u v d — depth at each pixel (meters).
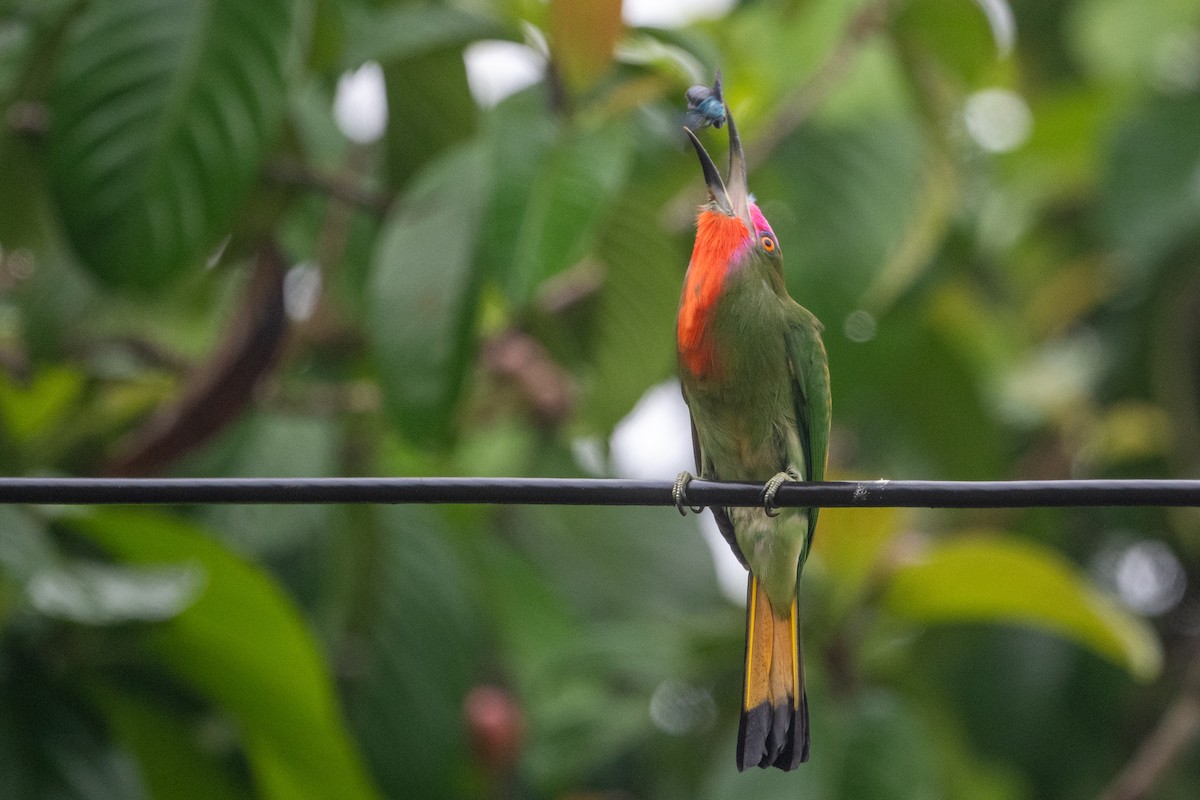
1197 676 13.41
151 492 6.49
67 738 8.67
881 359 11.92
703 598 13.09
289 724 9.08
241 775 9.58
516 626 12.24
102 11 9.14
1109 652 10.90
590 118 9.26
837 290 10.97
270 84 9.19
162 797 9.52
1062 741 13.23
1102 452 14.55
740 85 10.96
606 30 8.98
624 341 11.47
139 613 8.13
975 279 15.17
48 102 9.41
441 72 10.84
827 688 11.14
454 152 9.84
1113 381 14.80
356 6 10.67
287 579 11.27
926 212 11.22
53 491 6.46
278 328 10.19
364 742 10.44
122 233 9.04
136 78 9.10
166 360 11.59
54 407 10.49
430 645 10.62
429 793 10.49
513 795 12.48
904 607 11.13
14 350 11.83
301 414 11.32
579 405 11.85
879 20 11.13
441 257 9.41
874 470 14.63
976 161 15.12
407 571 10.72
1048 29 16.44
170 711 9.38
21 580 8.12
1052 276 16.45
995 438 13.42
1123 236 13.48
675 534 13.19
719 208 8.86
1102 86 14.75
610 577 13.00
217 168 9.13
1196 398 14.40
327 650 10.83
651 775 13.36
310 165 11.13
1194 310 14.23
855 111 11.31
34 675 8.79
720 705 12.66
